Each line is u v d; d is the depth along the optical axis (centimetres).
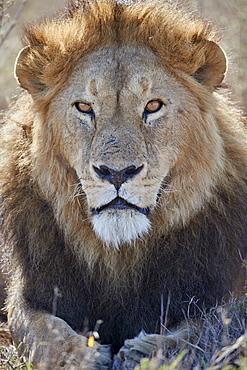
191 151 895
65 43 905
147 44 891
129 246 895
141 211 840
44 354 828
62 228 912
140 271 903
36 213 923
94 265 909
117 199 824
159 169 862
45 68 899
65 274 920
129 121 847
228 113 978
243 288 946
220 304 906
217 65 917
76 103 874
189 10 1057
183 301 890
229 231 920
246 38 1667
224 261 914
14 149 959
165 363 728
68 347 816
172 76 887
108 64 871
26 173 940
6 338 1039
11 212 945
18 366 819
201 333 791
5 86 1709
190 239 904
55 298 870
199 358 746
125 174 817
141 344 799
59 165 904
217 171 909
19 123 961
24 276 945
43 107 913
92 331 916
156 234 897
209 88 930
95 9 919
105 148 824
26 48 923
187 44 898
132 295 911
